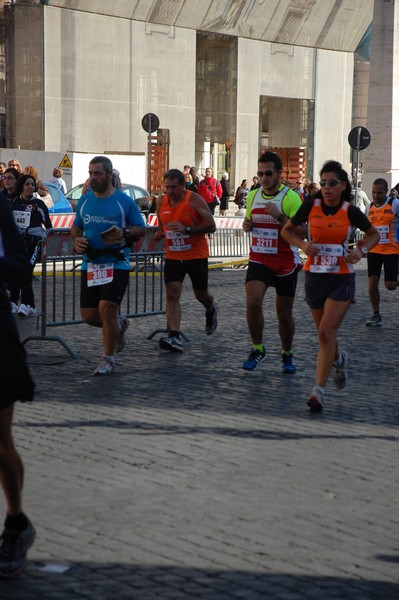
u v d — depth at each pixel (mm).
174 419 8539
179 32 47844
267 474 6898
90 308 10727
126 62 45844
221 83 51656
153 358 11703
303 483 6699
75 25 43875
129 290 13844
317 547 5449
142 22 46156
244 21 50406
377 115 36156
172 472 6902
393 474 6984
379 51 35938
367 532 5723
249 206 10336
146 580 4934
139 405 9094
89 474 6824
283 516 5973
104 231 10227
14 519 5027
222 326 14539
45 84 43375
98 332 13781
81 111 44500
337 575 5055
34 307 15539
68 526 5719
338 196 8945
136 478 6738
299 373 10891
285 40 53375
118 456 7305
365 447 7738
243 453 7457
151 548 5379
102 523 5777
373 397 9695
